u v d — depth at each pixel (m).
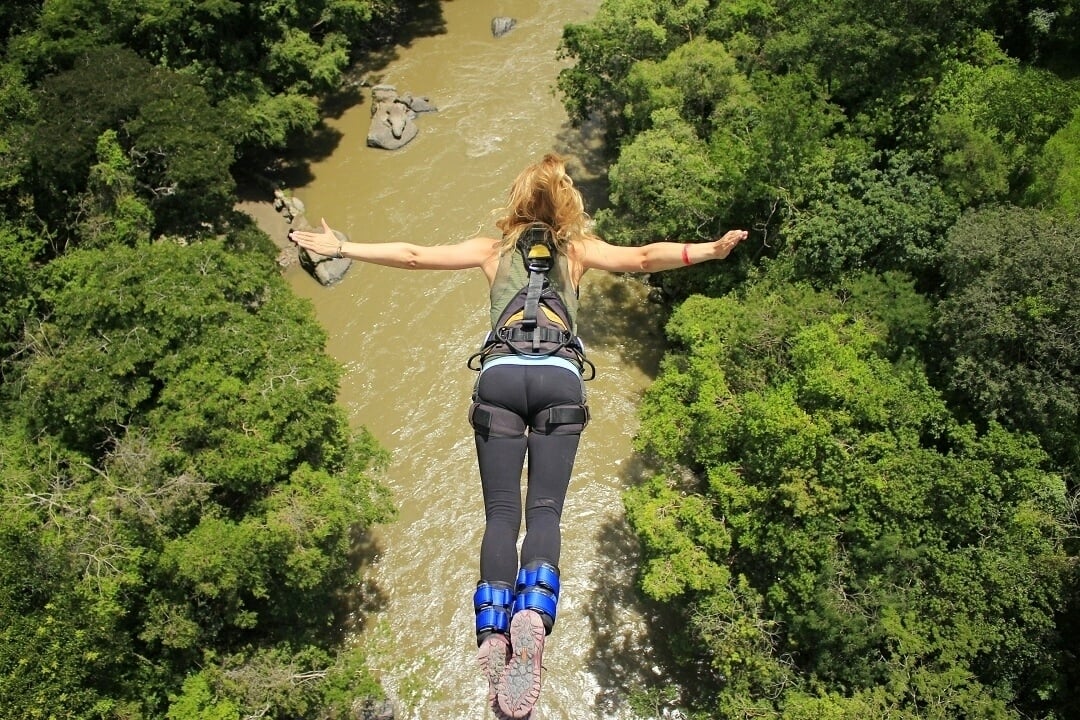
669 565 22.39
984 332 24.25
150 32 35.97
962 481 21.81
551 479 4.97
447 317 34.78
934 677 20.52
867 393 22.45
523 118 42.81
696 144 31.55
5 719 18.64
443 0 51.47
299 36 38.69
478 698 25.62
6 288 27.80
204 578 21.33
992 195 28.28
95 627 19.89
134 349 23.36
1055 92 29.19
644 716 24.83
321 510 22.62
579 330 34.12
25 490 21.77
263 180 39.53
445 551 28.62
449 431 31.50
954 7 31.72
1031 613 20.92
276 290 26.56
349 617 27.28
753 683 22.55
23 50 33.41
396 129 41.59
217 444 22.55
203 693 21.50
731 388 24.88
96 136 30.00
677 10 35.59
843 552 22.12
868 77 31.81
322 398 24.27
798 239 28.44
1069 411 23.27
